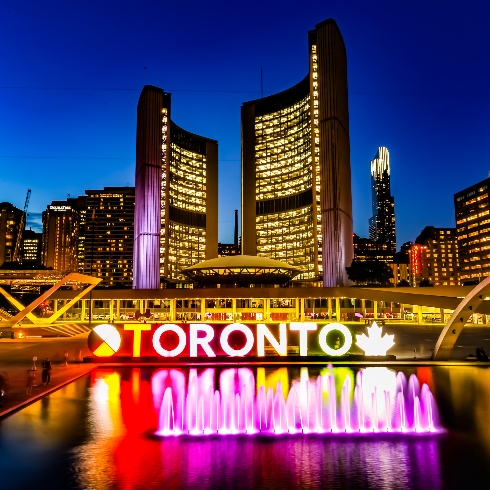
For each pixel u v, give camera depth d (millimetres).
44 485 12484
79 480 12828
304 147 194000
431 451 15297
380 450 15430
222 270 118000
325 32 158500
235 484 12570
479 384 26391
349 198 167375
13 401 21812
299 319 107125
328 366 33500
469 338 57281
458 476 13117
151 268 161000
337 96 155625
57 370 31469
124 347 47188
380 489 12242
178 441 16344
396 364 34000
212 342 37062
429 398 22828
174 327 35656
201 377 29109
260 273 118188
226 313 119125
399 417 19406
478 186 192500
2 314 68500
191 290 103188
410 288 90562
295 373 30531
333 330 35750
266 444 16062
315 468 13781
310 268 186000
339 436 16969
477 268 191500
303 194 193750
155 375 30047
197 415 19797
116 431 17500
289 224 199250
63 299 103938
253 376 29406
